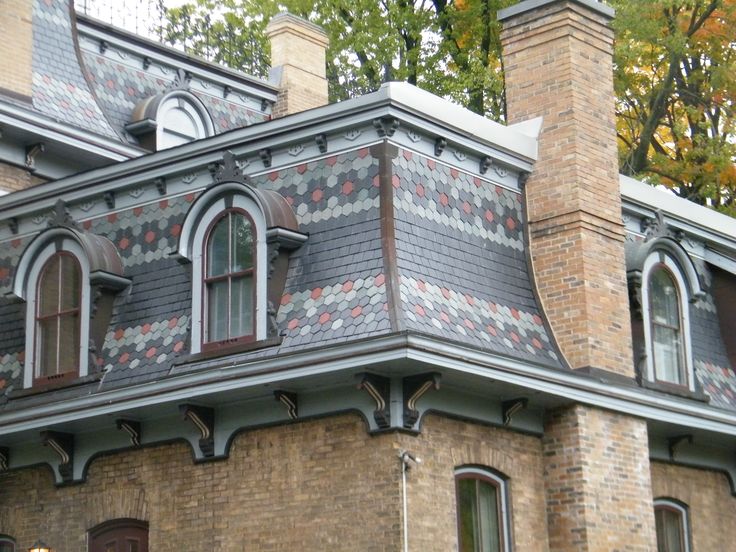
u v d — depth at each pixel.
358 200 17.14
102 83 24.81
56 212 19.33
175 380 16.94
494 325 17.48
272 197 17.50
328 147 17.66
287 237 17.23
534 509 17.70
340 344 15.70
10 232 20.28
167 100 25.17
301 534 16.48
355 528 16.08
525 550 17.39
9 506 19.22
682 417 19.38
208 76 26.67
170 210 18.81
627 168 32.62
